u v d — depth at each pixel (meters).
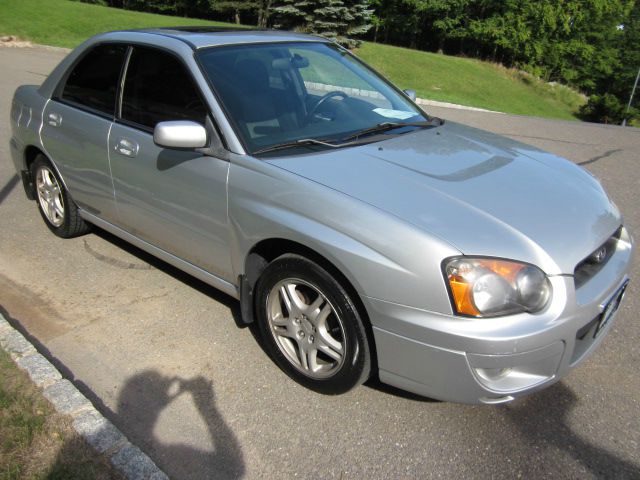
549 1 42.25
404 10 44.66
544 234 2.42
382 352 2.46
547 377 2.40
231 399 2.84
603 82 52.59
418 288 2.28
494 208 2.51
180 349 3.23
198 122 3.08
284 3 24.77
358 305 2.51
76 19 23.81
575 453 2.51
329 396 2.86
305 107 3.34
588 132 10.80
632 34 51.41
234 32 3.72
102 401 2.82
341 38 25.75
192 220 3.18
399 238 2.32
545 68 43.50
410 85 27.11
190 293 3.83
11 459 2.34
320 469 2.42
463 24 45.06
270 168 2.76
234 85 3.17
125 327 3.44
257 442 2.57
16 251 4.43
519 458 2.48
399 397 2.85
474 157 3.08
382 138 3.22
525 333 2.21
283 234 2.64
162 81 3.36
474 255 2.24
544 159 3.31
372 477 2.39
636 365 3.13
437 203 2.48
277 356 2.98
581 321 2.37
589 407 2.79
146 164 3.36
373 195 2.51
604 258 2.70
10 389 2.72
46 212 4.69
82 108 3.95
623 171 7.43
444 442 2.57
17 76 13.12
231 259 3.04
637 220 5.48
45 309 3.62
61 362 3.11
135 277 4.04
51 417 2.55
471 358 2.24
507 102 31.14
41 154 4.49
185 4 43.97
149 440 2.57
